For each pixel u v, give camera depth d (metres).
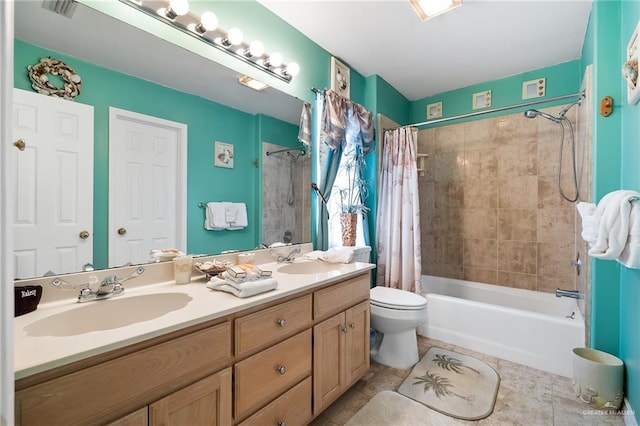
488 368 2.02
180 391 0.91
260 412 1.15
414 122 3.36
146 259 1.33
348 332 1.66
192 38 1.48
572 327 1.91
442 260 3.21
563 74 2.54
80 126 1.14
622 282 1.64
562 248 2.55
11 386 0.46
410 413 1.57
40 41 1.04
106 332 0.81
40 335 0.88
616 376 1.55
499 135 2.86
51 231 1.06
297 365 1.32
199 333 0.96
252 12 1.75
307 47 2.14
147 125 1.35
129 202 1.28
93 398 0.74
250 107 1.79
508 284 2.82
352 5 1.82
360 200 2.60
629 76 1.39
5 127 0.47
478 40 2.20
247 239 1.79
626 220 1.26
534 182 2.69
